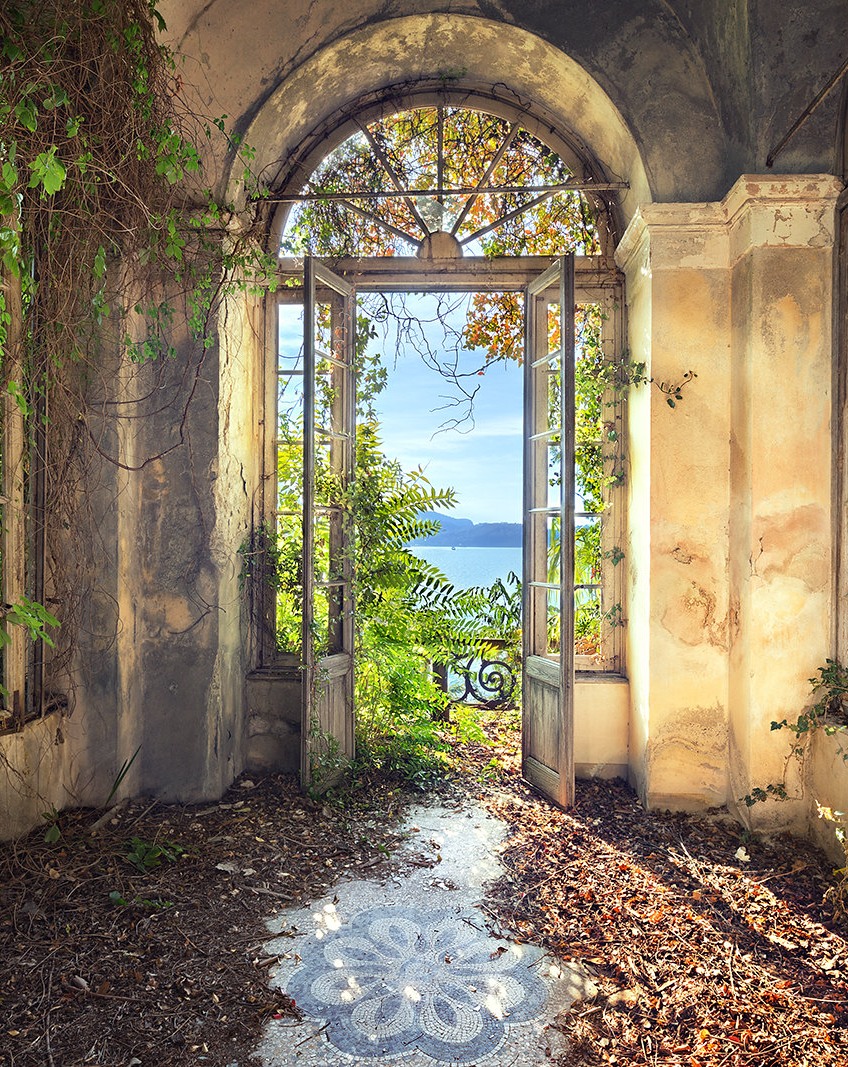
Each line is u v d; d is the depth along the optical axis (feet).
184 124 13.07
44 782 11.98
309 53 13.53
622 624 15.07
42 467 11.91
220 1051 7.23
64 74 10.11
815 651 12.03
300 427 15.42
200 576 13.57
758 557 12.06
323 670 14.08
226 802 13.50
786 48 11.71
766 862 11.25
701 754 13.19
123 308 12.65
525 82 14.73
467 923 9.65
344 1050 7.30
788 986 8.27
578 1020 7.75
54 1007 7.70
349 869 11.15
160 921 9.46
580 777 14.89
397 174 16.01
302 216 15.72
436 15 13.42
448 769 15.40
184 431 13.57
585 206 15.58
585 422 15.43
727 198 12.67
